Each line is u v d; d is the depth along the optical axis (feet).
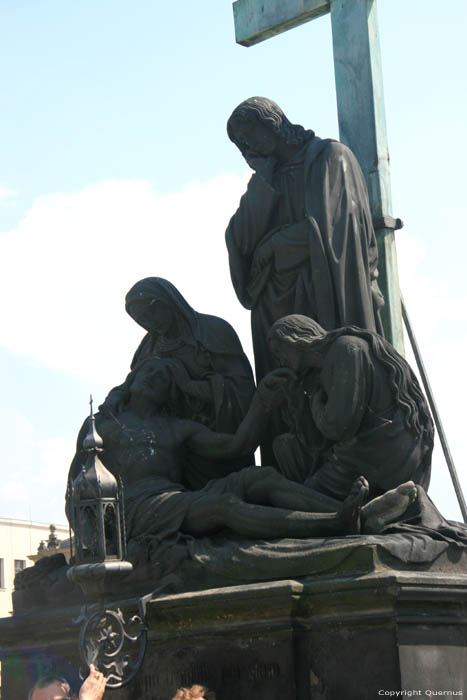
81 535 26.55
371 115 37.99
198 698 24.06
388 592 27.09
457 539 29.86
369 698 27.27
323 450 32.32
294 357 32.12
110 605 30.86
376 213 37.24
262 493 31.71
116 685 26.55
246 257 35.81
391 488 30.94
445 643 28.12
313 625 28.35
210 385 35.14
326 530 29.84
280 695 28.04
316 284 33.30
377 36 38.91
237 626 28.89
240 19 41.91
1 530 111.86
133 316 36.09
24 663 33.24
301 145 35.58
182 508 31.89
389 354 31.37
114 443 34.27
